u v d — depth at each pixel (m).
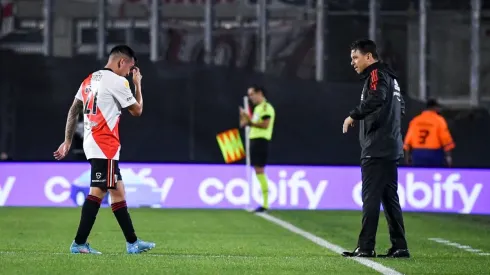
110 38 61.91
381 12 60.75
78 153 61.03
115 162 32.56
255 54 61.22
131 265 28.91
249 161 60.91
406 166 62.16
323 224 51.16
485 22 60.66
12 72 59.50
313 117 61.56
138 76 33.38
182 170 61.56
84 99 32.66
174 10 61.31
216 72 60.72
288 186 62.31
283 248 37.78
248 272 28.09
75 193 60.72
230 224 50.00
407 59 61.09
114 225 47.59
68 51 61.09
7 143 59.94
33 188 61.03
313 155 62.00
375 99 32.19
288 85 61.19
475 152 62.03
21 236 41.53
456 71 61.16
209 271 28.03
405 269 29.80
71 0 60.81
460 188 62.22
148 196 61.22
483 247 40.03
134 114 33.09
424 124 61.19
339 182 62.56
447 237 45.09
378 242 41.84
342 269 29.38
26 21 62.00
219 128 61.09
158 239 41.19
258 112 58.84
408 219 56.56
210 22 60.97
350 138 61.97
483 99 61.25
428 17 60.75
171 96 60.66
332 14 60.81
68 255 31.52
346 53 61.06
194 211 59.09
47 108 59.75
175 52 61.25
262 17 61.06
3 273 26.62
